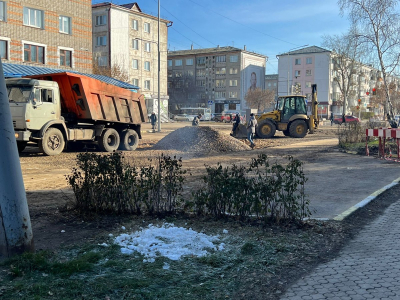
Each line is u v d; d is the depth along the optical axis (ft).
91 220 20.16
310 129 90.58
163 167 21.88
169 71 299.38
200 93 292.20
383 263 14.98
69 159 49.06
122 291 12.16
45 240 17.29
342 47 195.31
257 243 16.71
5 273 13.46
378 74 91.20
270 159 47.19
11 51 91.25
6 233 14.73
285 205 19.22
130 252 15.38
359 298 12.08
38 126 49.39
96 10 177.88
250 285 12.97
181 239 16.67
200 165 42.83
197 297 11.99
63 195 27.07
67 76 53.16
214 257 14.85
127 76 166.71
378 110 270.87
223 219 20.02
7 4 90.07
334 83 265.54
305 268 14.52
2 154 14.66
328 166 41.22
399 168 39.86
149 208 20.93
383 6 78.13
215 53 283.79
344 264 14.90
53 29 100.01
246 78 283.79
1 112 14.65
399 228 19.65
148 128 134.62
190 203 20.58
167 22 204.33
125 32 182.80
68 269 13.50
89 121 57.88
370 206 24.13
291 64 269.23
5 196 14.71
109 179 21.20
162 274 13.43
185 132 63.82
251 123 66.95
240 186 19.88
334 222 20.25
